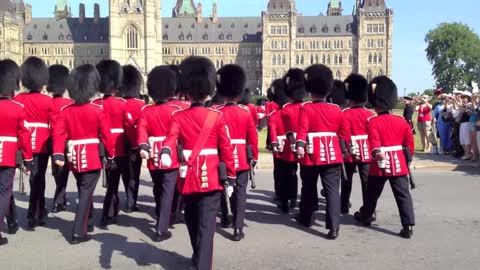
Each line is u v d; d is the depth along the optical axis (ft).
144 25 529.04
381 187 44.60
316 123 43.11
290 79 52.37
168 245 41.04
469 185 66.80
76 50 585.22
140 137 42.14
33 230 45.55
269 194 63.41
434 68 511.81
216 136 32.19
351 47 558.56
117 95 53.01
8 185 40.63
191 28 596.70
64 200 53.52
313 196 46.29
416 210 52.70
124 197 61.00
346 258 37.22
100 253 38.63
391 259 36.91
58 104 50.98
